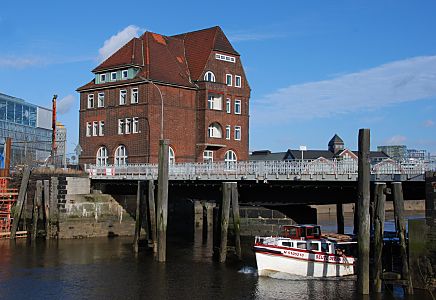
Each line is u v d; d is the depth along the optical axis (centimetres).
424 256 2836
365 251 2764
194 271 3531
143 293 3003
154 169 4991
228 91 7331
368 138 2736
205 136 7006
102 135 7138
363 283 2775
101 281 3288
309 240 3400
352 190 3759
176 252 4353
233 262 3828
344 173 3497
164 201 3812
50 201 5012
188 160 6962
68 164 6131
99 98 7238
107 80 7175
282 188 3994
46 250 4347
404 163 3328
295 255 3331
